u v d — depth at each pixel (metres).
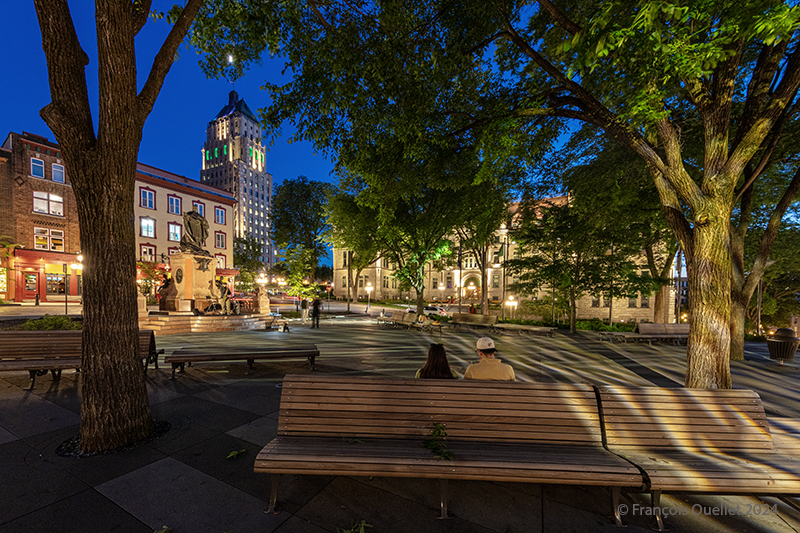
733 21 3.49
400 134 6.68
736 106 8.74
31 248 27.42
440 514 2.56
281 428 2.94
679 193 5.11
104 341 3.45
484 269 22.17
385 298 57.72
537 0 5.32
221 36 6.36
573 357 10.09
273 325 17.88
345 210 19.53
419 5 6.19
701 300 4.96
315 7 5.91
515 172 10.09
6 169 26.61
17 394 5.12
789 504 2.81
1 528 2.28
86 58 3.51
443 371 3.67
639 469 2.57
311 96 6.34
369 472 2.49
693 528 2.48
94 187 3.45
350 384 3.03
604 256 16.38
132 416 3.59
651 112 4.43
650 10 3.11
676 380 7.46
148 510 2.53
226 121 114.69
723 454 2.92
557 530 2.42
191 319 14.51
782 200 9.76
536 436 2.96
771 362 9.78
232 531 2.32
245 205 111.44
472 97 7.39
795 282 28.17
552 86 6.74
